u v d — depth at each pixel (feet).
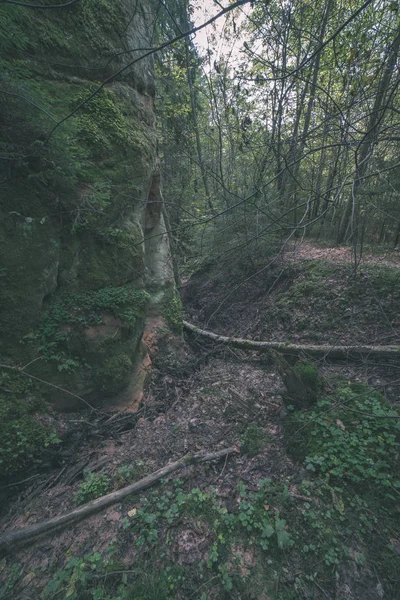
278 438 11.83
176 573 7.84
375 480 9.27
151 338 18.06
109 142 14.98
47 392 12.44
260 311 23.44
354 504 8.86
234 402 14.55
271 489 9.68
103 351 13.60
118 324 14.33
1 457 10.36
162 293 19.74
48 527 9.12
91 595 7.52
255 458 11.13
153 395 15.84
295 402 12.73
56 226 13.00
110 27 15.66
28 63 12.36
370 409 11.71
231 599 7.27
